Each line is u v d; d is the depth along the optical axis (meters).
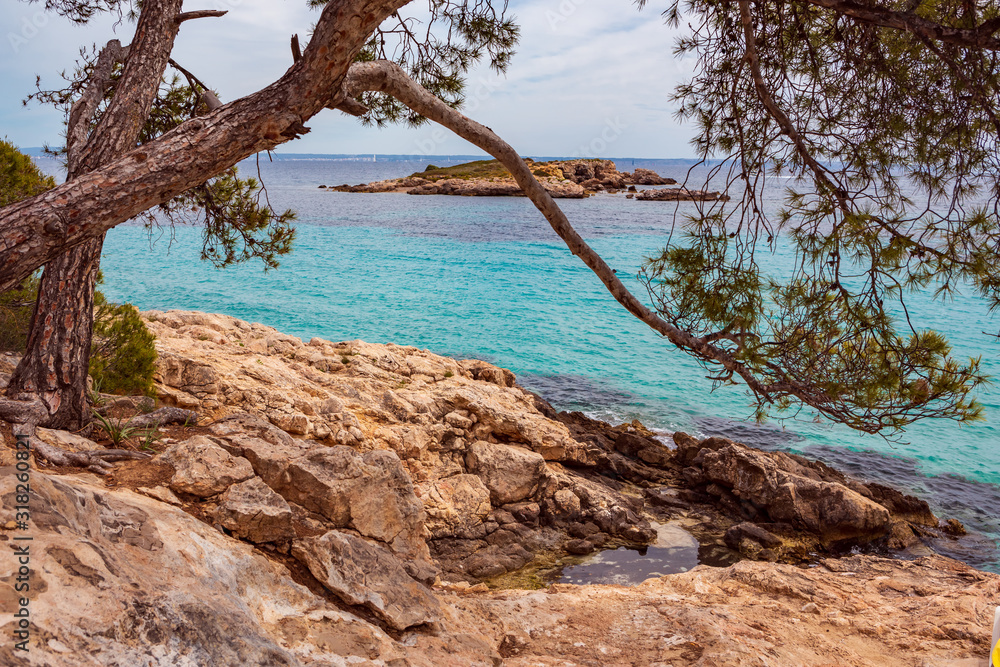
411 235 64.44
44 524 3.94
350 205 94.00
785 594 9.18
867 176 5.39
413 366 17.69
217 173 4.29
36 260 3.85
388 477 7.54
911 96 5.41
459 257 52.09
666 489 15.82
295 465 6.89
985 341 28.98
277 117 4.17
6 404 6.19
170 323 16.55
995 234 4.80
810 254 5.41
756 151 5.57
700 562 12.79
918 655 7.18
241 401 12.03
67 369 6.60
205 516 5.92
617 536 13.55
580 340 29.94
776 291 5.58
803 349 5.46
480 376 19.06
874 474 17.31
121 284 38.31
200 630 3.95
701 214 5.82
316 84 4.16
